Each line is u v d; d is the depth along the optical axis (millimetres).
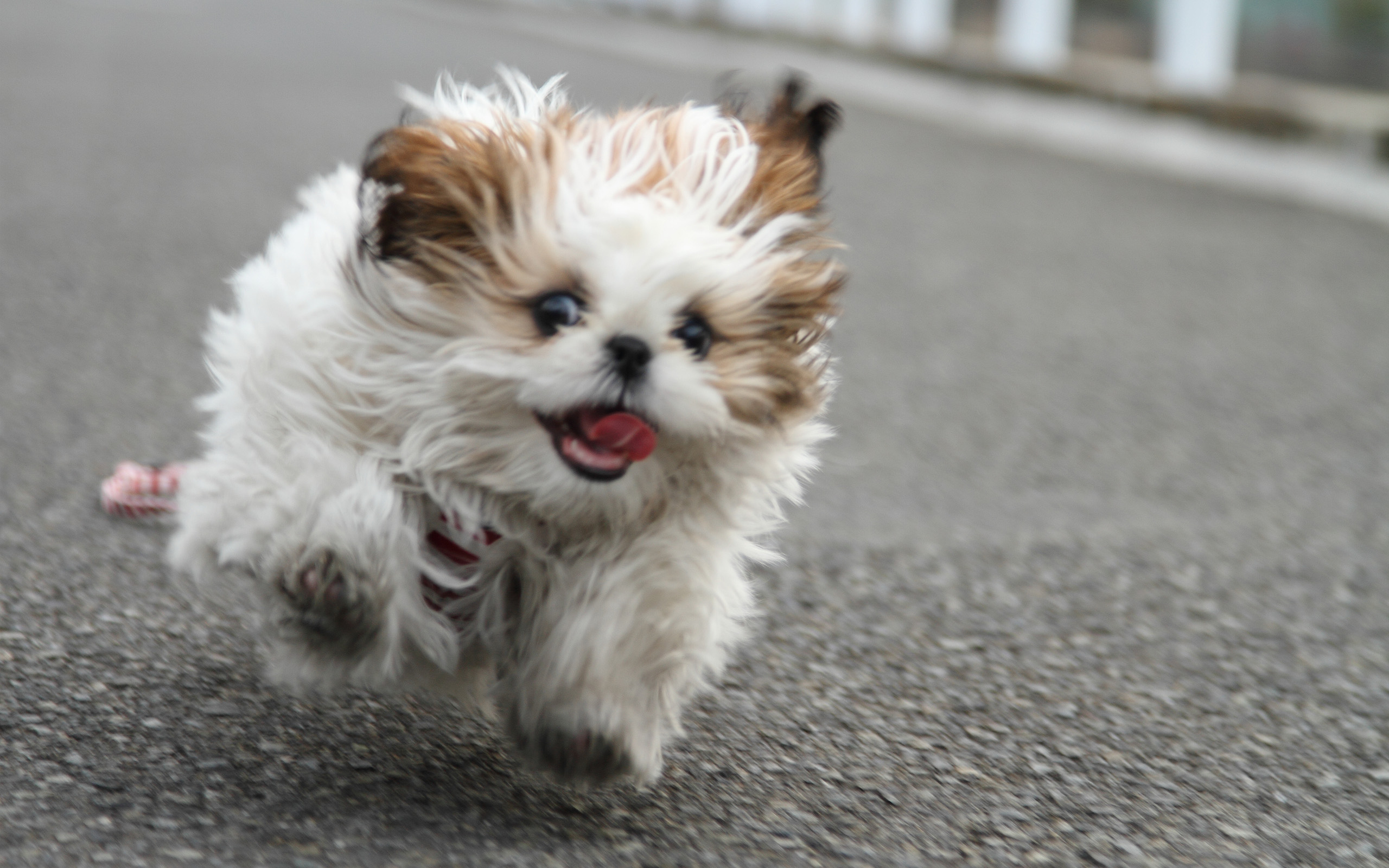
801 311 1203
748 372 1179
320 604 1173
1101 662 1545
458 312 1165
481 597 1236
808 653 1508
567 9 9641
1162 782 1369
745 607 1301
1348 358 2889
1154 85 5527
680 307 1152
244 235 2912
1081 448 2205
